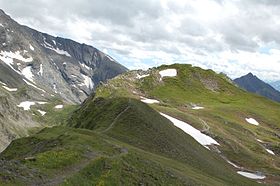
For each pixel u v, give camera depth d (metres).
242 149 129.00
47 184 35.31
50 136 78.50
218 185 68.19
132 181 44.72
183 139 101.06
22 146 77.81
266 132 177.00
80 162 44.88
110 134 81.38
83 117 118.00
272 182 105.44
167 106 163.88
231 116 188.12
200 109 186.12
